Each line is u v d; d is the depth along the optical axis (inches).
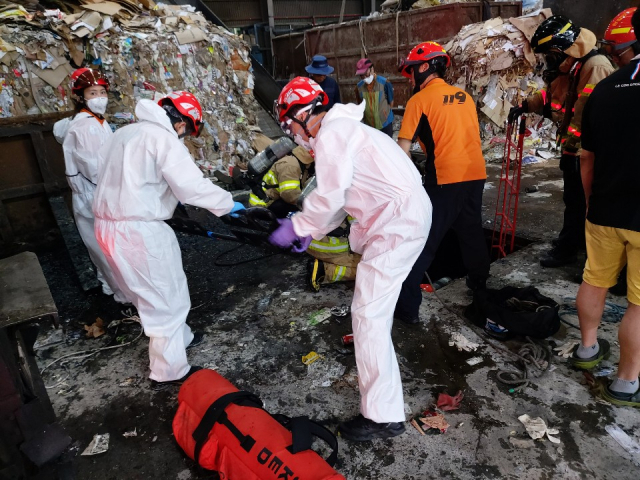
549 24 116.6
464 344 107.9
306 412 90.6
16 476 64.6
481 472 74.8
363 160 76.9
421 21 329.4
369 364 78.4
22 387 64.9
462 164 106.8
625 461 74.7
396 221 77.4
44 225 187.6
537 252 150.6
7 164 175.2
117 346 118.3
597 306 88.5
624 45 103.4
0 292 65.8
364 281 79.4
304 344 113.0
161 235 92.8
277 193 138.0
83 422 92.4
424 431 83.7
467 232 116.5
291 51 483.2
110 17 235.9
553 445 78.7
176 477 78.3
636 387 84.9
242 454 69.6
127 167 87.7
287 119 82.4
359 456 79.5
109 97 234.2
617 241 79.7
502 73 283.0
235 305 134.4
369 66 233.6
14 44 206.2
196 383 84.0
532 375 96.0
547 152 279.3
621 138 73.5
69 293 151.3
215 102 265.0
